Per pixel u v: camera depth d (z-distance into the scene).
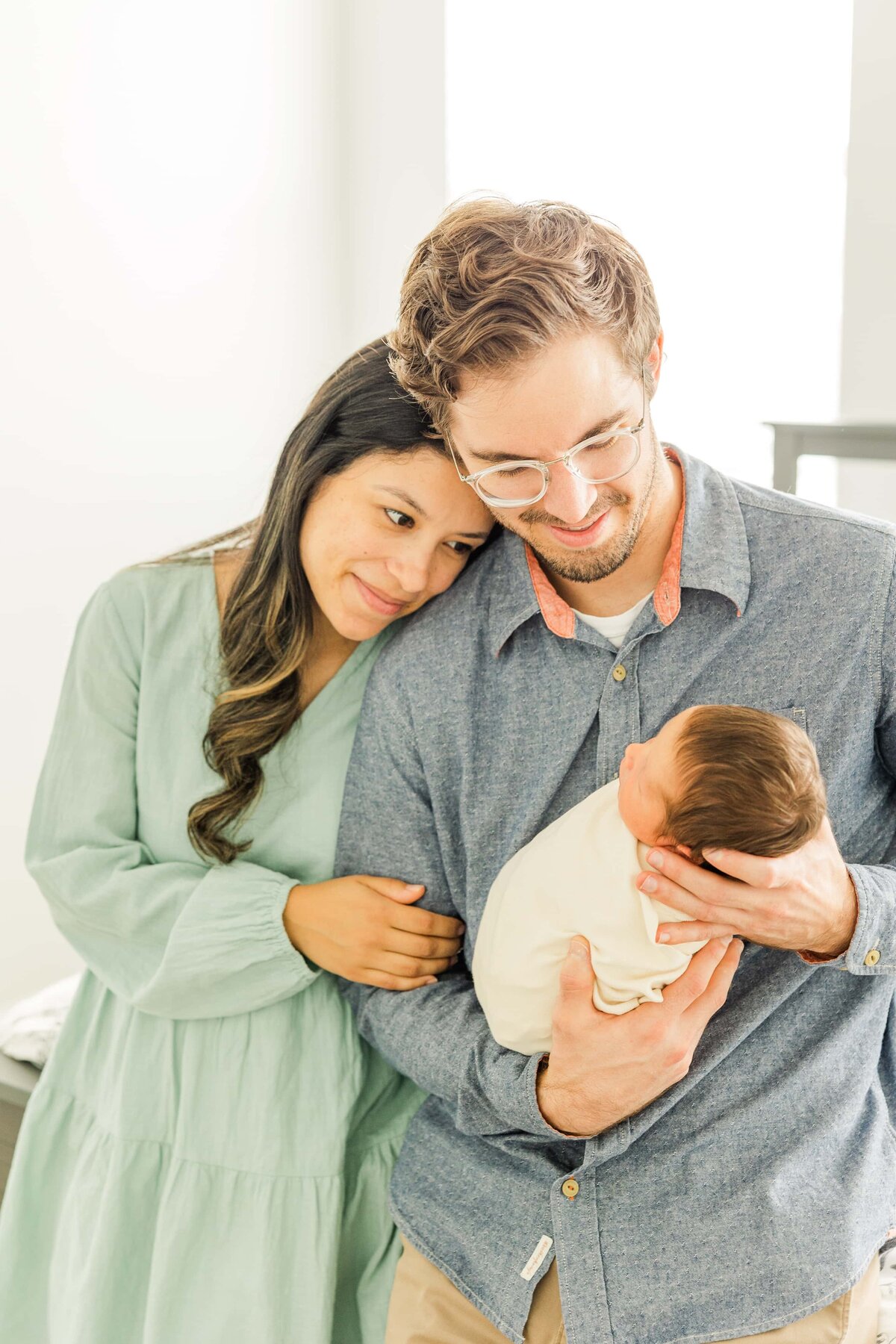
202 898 1.30
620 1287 1.13
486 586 1.29
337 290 3.16
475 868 1.28
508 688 1.26
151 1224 1.35
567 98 3.23
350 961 1.28
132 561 2.59
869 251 2.71
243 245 2.83
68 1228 1.37
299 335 3.04
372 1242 1.38
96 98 2.41
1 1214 1.44
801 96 3.08
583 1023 1.05
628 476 1.09
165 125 2.58
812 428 2.52
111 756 1.39
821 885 1.04
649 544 1.19
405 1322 1.22
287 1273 1.30
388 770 1.32
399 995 1.29
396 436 1.20
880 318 2.72
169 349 2.64
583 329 1.03
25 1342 1.43
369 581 1.25
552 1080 1.09
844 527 1.17
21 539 2.34
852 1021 1.18
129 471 2.56
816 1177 1.14
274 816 1.37
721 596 1.18
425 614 1.33
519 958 1.11
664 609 1.18
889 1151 1.21
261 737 1.33
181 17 2.60
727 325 3.24
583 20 3.19
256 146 2.84
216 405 2.78
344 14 3.08
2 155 2.23
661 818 1.03
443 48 3.01
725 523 1.19
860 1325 1.13
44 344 2.35
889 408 2.74
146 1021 1.37
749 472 3.24
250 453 2.89
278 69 2.89
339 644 1.39
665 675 1.19
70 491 2.43
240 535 1.45
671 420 3.30
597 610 1.23
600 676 1.21
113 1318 1.32
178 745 1.39
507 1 3.09
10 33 2.23
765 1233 1.11
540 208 1.09
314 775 1.37
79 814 1.39
